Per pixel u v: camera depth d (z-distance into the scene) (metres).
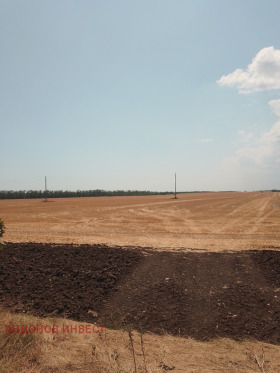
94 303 6.70
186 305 6.59
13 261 10.23
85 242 15.31
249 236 17.89
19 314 5.84
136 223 25.58
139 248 12.99
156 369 3.96
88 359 4.11
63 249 12.42
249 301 6.77
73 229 21.30
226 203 61.88
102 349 4.46
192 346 4.88
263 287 7.64
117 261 10.31
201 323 5.77
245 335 5.34
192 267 9.56
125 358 4.24
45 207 51.59
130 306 6.55
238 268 9.39
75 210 43.00
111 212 38.81
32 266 9.64
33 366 3.83
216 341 5.10
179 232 19.78
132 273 8.93
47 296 7.07
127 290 7.50
